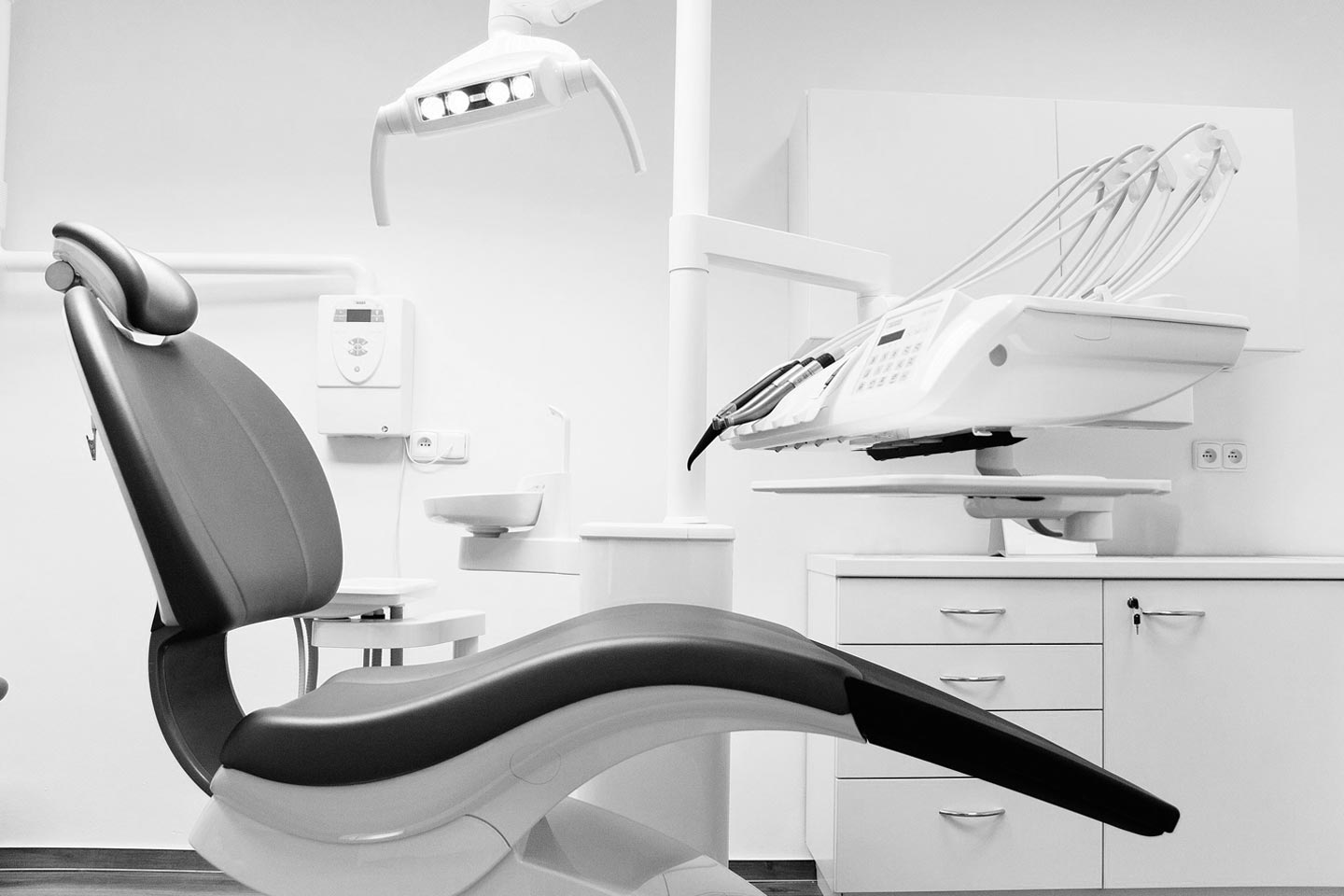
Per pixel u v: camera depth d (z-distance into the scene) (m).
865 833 2.19
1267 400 2.86
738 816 2.64
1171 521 2.81
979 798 2.21
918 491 0.96
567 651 0.83
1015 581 2.26
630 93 2.79
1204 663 2.27
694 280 1.34
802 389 1.22
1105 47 2.88
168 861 2.60
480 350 2.74
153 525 0.87
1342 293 2.89
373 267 2.75
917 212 2.51
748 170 2.79
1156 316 0.97
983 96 2.53
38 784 2.62
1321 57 2.93
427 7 2.79
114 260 0.94
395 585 1.89
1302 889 2.31
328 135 2.77
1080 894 2.27
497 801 0.83
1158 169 1.10
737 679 0.82
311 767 0.83
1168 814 0.82
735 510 2.72
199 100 2.76
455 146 2.78
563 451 2.07
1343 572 2.30
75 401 2.69
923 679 2.23
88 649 2.65
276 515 1.12
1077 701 2.25
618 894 0.83
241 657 2.67
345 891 0.82
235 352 2.71
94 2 2.75
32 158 2.72
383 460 2.71
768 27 2.82
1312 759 2.27
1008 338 0.92
